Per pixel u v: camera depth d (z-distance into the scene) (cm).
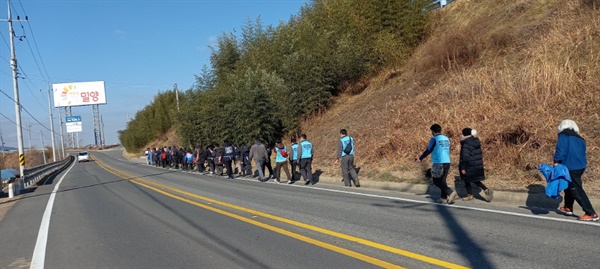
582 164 725
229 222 894
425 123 1546
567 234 650
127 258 671
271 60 2892
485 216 802
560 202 862
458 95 1602
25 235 907
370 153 1648
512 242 625
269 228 816
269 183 1662
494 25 2116
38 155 7688
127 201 1337
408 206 955
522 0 2111
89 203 1352
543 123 1165
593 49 1375
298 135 2520
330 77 2539
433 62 2047
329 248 656
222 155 2080
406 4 2466
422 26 2483
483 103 1395
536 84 1302
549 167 751
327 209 981
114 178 2452
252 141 2450
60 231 918
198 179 2047
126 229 891
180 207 1137
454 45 1980
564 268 512
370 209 949
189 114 3634
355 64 2495
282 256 630
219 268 594
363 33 2517
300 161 1539
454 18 2497
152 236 811
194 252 682
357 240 691
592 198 839
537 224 721
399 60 2422
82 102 7831
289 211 983
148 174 2645
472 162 939
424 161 1388
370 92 2409
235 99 2647
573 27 1541
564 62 1393
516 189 988
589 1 1599
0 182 1878
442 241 655
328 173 1691
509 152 1152
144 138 7344
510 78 1434
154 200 1316
